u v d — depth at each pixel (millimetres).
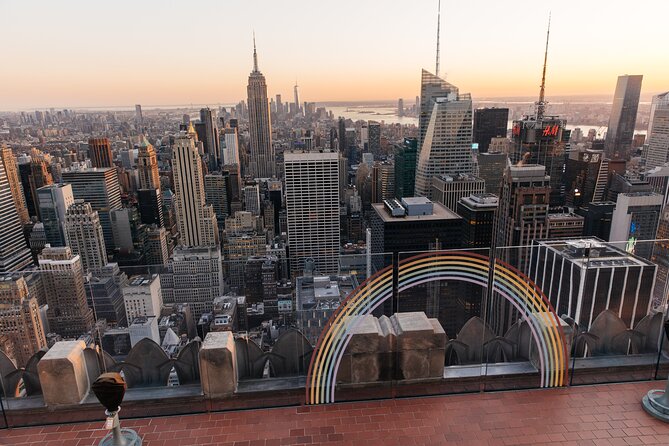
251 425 3367
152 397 3580
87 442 3256
